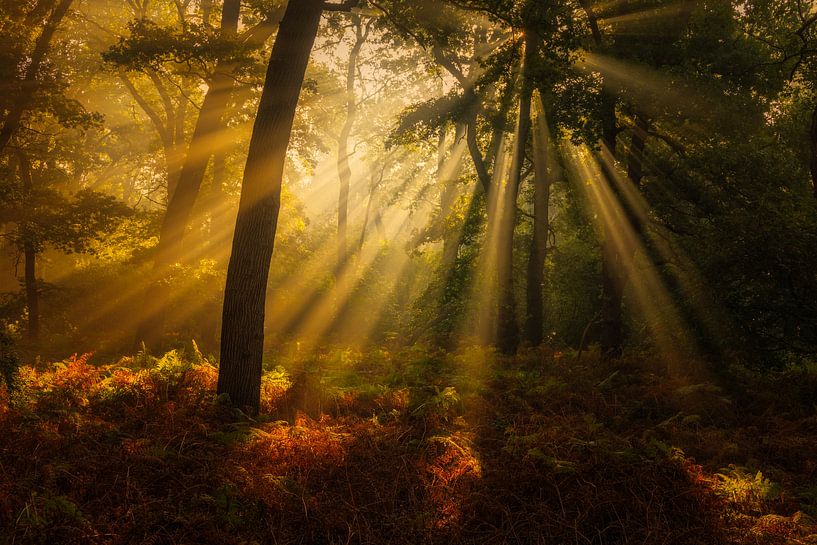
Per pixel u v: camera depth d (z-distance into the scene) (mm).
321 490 6938
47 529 5445
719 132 19812
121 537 5559
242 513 6270
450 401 10898
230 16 23156
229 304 10055
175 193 22047
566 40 14711
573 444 8250
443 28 16375
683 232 19312
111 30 27625
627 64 18688
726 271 14719
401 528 6230
